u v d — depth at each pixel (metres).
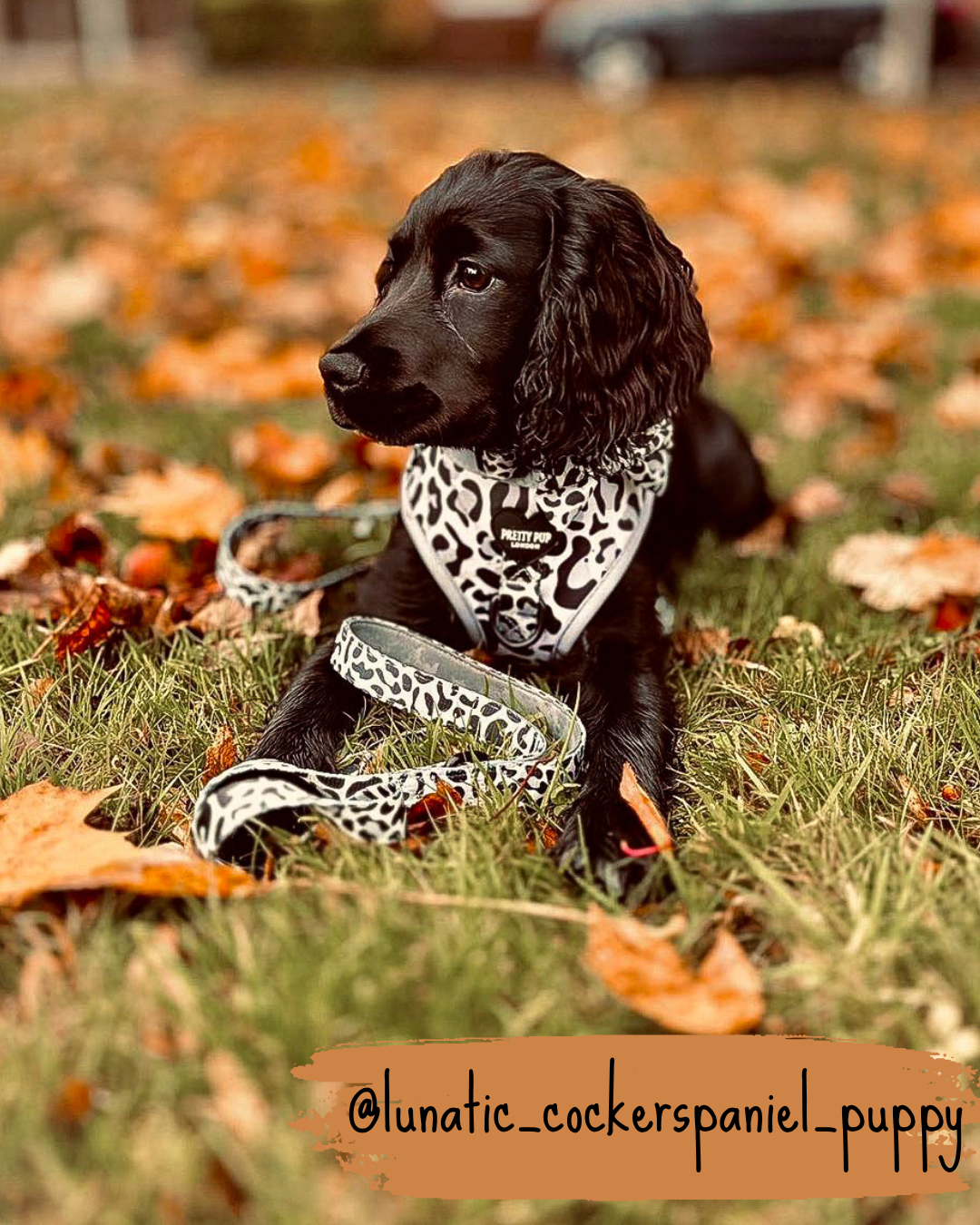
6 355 4.72
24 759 2.10
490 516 2.29
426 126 11.53
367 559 3.04
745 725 2.29
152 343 4.94
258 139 10.62
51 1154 1.36
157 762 2.17
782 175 8.70
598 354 2.30
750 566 3.07
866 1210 1.38
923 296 5.56
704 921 1.74
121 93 15.39
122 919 1.76
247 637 2.56
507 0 22.16
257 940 1.67
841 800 2.02
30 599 2.75
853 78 16.30
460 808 1.97
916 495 3.37
